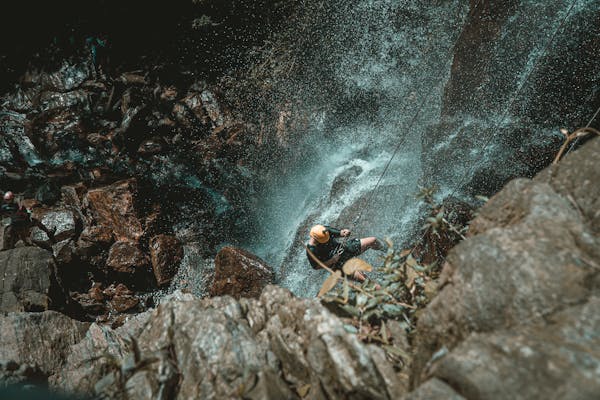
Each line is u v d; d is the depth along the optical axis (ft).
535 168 16.43
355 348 6.06
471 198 17.34
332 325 6.68
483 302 5.26
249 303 8.36
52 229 26.12
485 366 4.49
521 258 5.25
